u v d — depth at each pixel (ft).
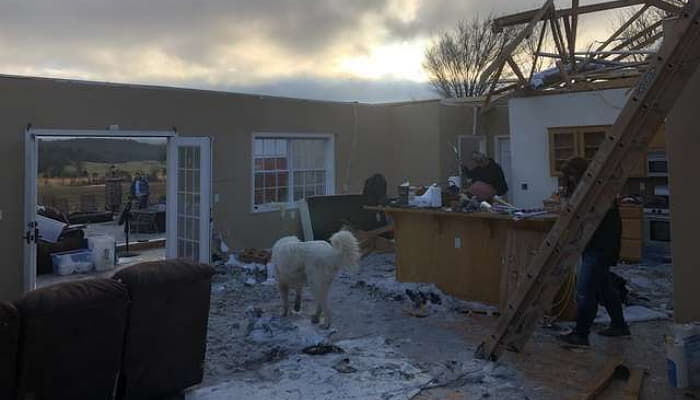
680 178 14.14
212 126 30.68
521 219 18.60
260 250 32.17
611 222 15.62
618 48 35.45
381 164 43.01
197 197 28.73
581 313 15.81
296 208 35.65
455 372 13.97
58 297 10.20
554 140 34.50
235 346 16.39
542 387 12.96
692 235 13.97
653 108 12.72
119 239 42.75
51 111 24.06
